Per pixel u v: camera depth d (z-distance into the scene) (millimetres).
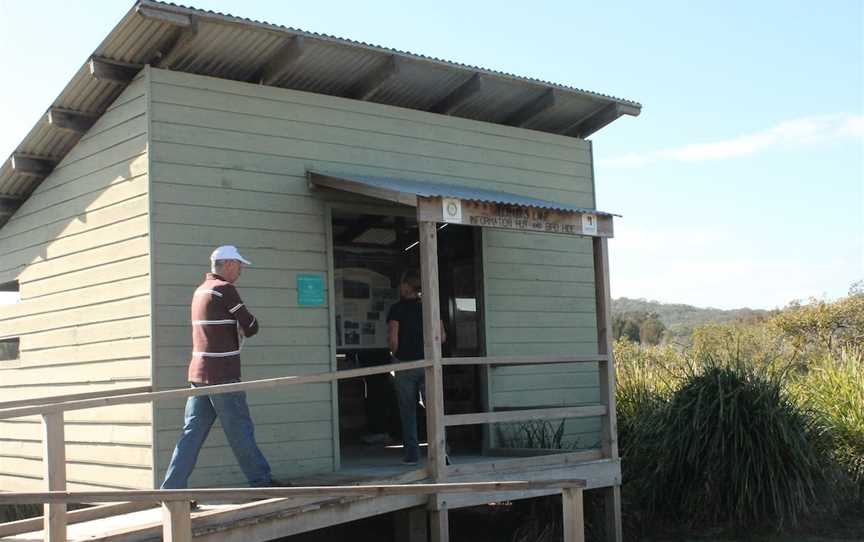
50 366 9031
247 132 8375
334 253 9984
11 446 9766
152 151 7785
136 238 7879
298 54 8211
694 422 10016
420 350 8578
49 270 9117
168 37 7770
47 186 9219
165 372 7648
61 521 5609
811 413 10797
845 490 10609
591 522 9672
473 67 9500
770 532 9859
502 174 10500
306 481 7641
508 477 8398
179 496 4855
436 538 7773
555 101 10367
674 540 9852
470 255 10562
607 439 9336
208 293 6863
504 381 10305
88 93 8148
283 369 8352
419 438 11180
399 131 9547
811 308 23781
